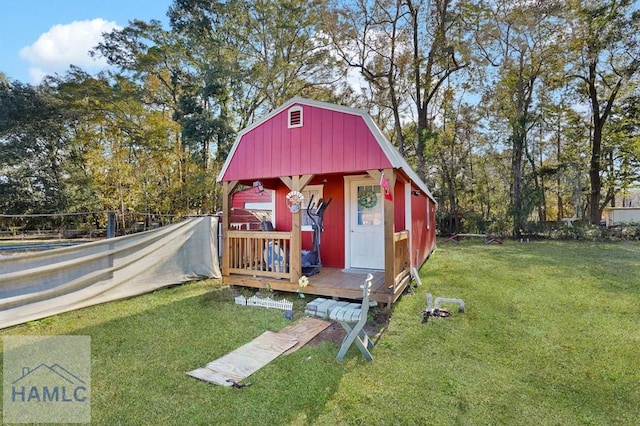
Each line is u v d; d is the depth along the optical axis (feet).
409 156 67.62
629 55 50.70
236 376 9.88
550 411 8.30
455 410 8.32
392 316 15.69
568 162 63.98
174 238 21.54
